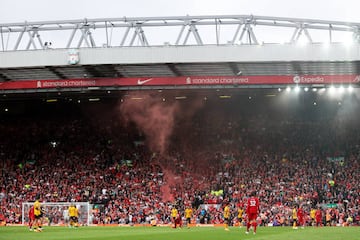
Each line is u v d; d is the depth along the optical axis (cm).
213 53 5684
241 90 6956
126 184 6762
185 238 2980
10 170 7188
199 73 5994
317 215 5069
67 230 4162
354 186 6338
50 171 7119
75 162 7312
